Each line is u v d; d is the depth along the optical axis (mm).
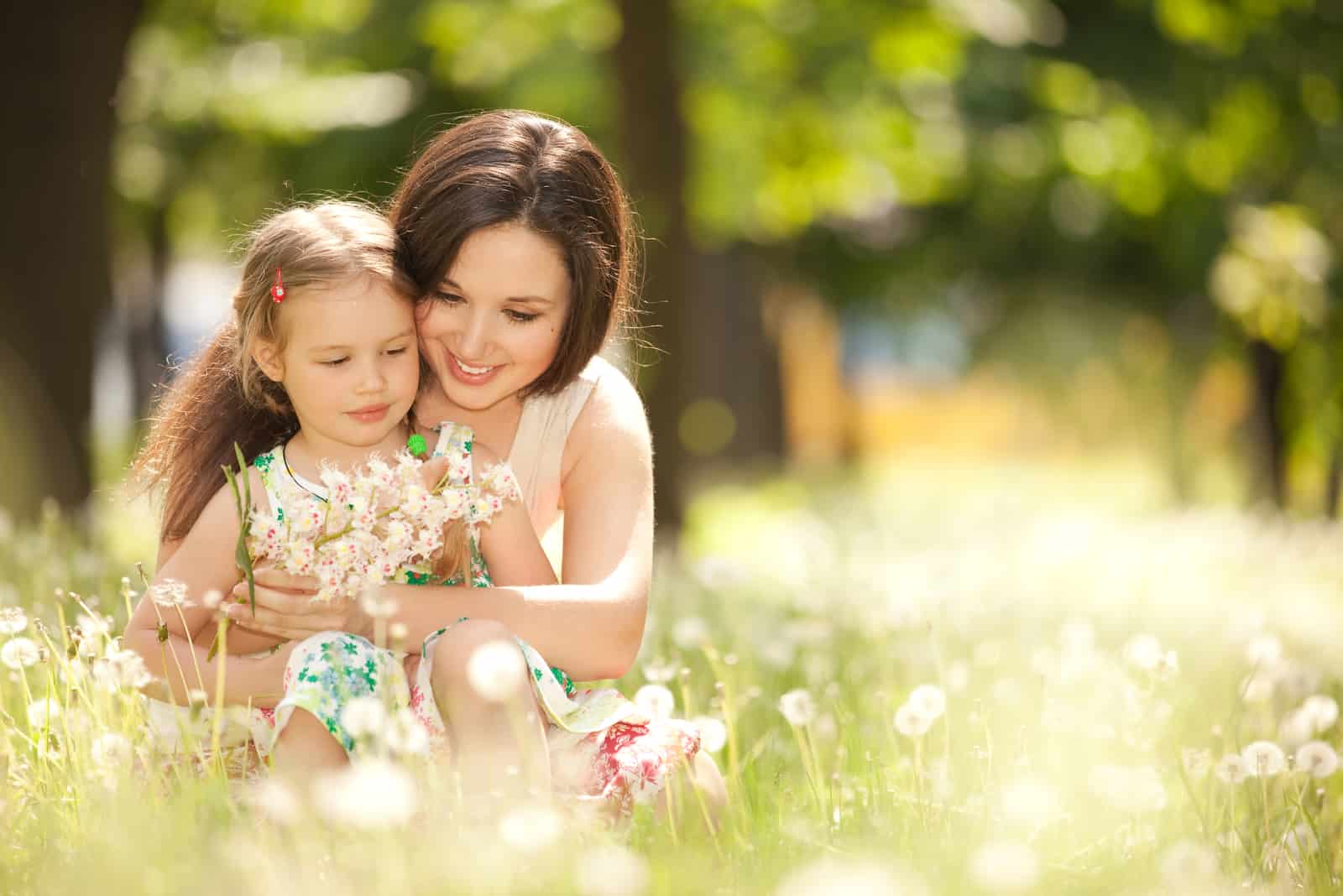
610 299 4297
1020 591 10164
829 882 2525
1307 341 22891
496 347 4027
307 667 3518
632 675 5676
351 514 3770
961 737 4656
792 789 4207
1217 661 6816
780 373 35250
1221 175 18641
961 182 20766
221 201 22781
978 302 29125
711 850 3379
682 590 8547
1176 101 17141
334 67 19578
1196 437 28141
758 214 19641
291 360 3877
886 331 31109
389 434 4145
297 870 2918
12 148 13477
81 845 3055
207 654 3766
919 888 2861
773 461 34906
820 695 5648
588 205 4160
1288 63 17016
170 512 4148
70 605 5531
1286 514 23312
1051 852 3561
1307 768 4109
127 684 3619
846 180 18578
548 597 3963
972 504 27297
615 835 3379
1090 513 25078
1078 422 32719
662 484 15680
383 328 3865
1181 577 12859
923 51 16297
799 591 9055
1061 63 17250
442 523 3822
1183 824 4047
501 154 4047
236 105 19547
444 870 2730
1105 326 28016
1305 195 20031
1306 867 3725
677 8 14539
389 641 3771
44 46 13516
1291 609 10742
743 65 16625
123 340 28609
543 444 4332
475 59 17297
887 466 45062
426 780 3277
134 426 13016
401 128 19109
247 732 3844
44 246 13570
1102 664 4973
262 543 3803
